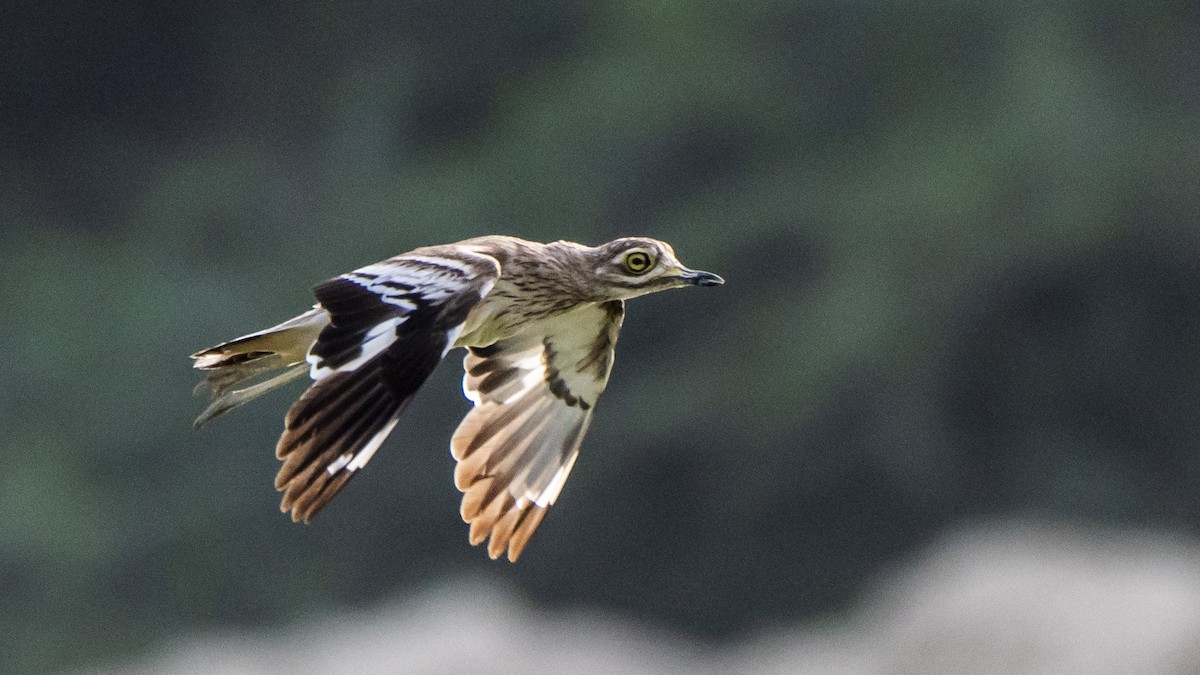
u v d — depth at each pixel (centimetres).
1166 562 1677
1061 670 1580
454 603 1941
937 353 3278
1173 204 3356
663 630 3219
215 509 3123
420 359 899
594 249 1105
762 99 3484
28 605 3070
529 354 1120
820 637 3120
